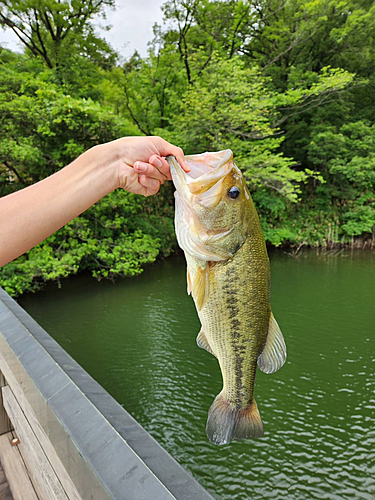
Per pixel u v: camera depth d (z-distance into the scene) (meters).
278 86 18.38
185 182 1.19
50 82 13.67
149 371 7.66
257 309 1.35
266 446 5.82
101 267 13.65
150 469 0.75
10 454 1.77
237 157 13.77
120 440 0.84
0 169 12.68
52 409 1.00
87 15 14.48
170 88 16.97
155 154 0.93
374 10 16.80
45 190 0.70
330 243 18.05
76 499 1.10
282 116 18.14
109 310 10.49
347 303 11.05
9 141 11.49
